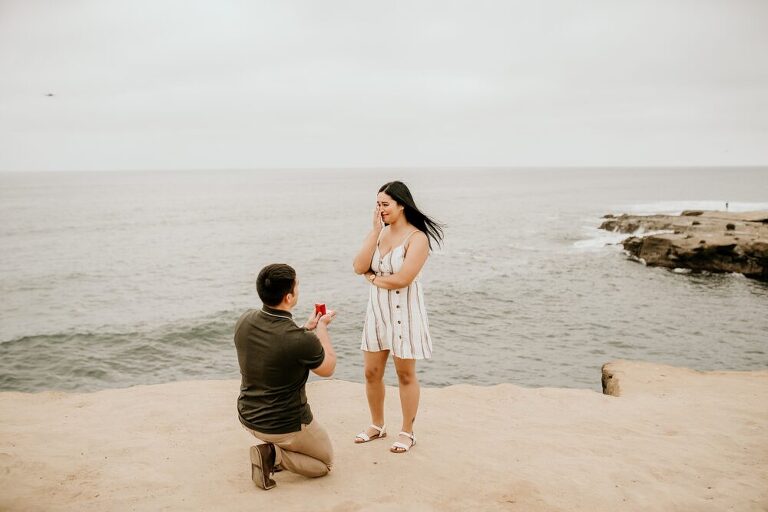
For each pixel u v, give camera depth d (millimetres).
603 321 19172
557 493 3434
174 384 6223
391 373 13266
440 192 117438
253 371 3021
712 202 78312
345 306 21391
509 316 19844
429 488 3438
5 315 20094
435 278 26500
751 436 4703
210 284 25984
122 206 82000
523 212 65062
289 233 47469
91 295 23531
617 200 86812
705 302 21828
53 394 5820
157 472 3672
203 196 110875
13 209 75375
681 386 6562
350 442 4199
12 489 3379
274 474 3605
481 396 5914
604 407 5609
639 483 3639
